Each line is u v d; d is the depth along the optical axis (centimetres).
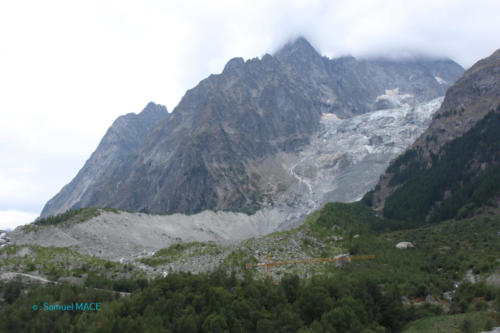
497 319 10294
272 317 10644
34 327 10806
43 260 17062
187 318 10356
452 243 17412
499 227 17775
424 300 12656
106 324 10394
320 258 15862
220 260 16250
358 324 10400
